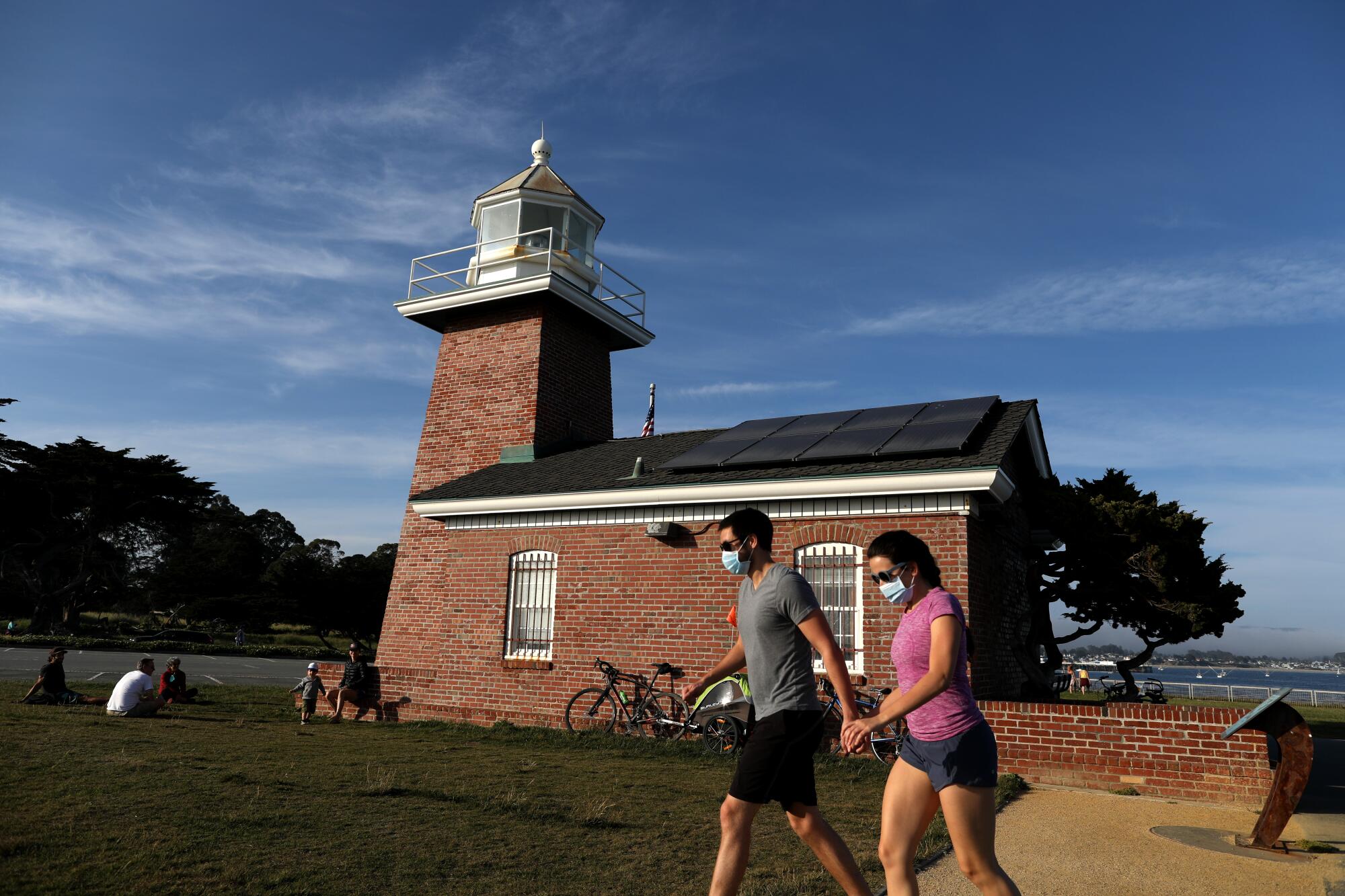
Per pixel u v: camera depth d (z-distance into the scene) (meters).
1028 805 8.34
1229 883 5.61
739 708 11.21
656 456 15.21
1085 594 12.71
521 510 14.63
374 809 6.75
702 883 5.08
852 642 11.49
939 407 13.78
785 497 12.12
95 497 52.78
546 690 13.79
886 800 3.83
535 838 6.05
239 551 68.00
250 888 4.62
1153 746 9.06
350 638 61.75
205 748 9.80
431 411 19.12
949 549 11.16
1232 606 12.12
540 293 18.09
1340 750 13.55
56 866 4.81
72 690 18.12
